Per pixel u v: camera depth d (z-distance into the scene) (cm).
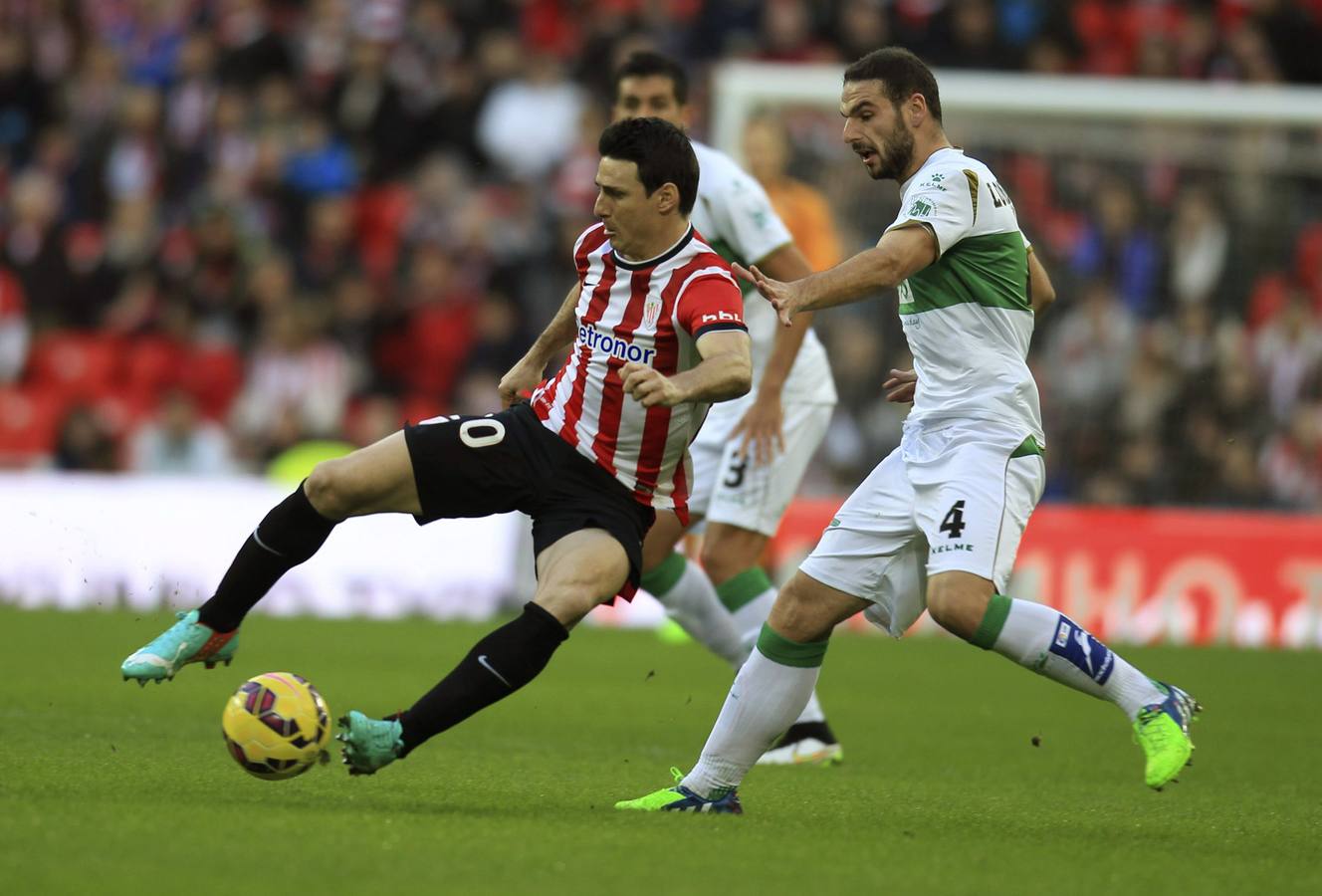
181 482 5038
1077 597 4916
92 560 4991
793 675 1892
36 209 6488
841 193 5369
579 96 6681
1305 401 5562
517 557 5072
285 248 6506
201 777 1952
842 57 6662
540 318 6262
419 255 6253
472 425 1850
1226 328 5603
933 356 1914
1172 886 1513
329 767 2092
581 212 6412
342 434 5994
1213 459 5572
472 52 6962
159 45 7212
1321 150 5588
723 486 2642
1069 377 5600
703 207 2566
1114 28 6831
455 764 2241
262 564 1842
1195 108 5288
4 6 7238
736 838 1680
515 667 1719
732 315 1781
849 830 1784
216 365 6128
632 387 1664
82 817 1598
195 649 1858
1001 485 1844
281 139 6656
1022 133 5575
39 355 6278
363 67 6719
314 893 1327
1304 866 1661
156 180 6681
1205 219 5594
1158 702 1773
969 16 6562
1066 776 2417
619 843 1609
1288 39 6756
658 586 2612
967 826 1864
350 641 4084
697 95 6725
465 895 1345
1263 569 4897
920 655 4431
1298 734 2992
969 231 1855
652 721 2873
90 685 3000
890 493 1917
